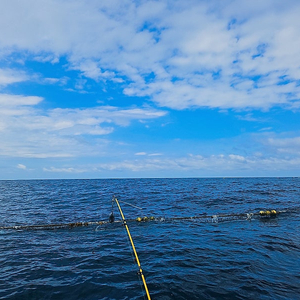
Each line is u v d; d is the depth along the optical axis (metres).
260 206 19.27
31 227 12.23
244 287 5.98
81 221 14.10
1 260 7.88
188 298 5.49
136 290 5.89
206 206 19.64
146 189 39.78
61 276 6.70
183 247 9.09
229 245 9.30
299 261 7.64
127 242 9.85
